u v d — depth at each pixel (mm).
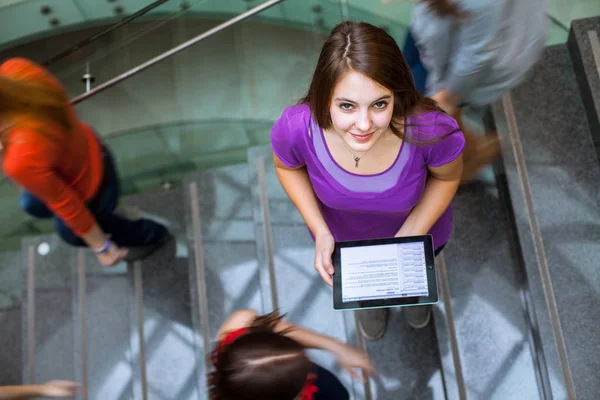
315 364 2461
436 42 2715
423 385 3389
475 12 2479
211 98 4480
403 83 2025
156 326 4191
